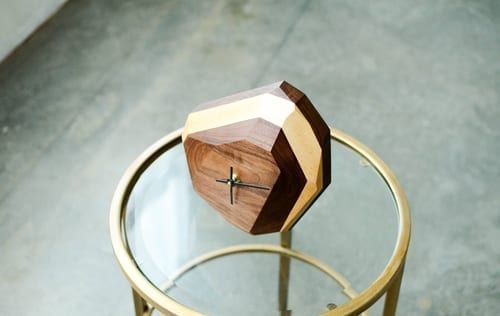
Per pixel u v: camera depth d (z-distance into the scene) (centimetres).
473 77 169
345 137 107
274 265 106
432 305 124
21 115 154
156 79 165
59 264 129
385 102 162
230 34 178
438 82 167
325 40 178
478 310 124
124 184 100
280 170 86
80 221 136
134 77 165
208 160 91
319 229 104
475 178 146
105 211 138
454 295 126
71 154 147
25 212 136
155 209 100
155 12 183
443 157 150
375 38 180
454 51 177
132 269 90
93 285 126
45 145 149
